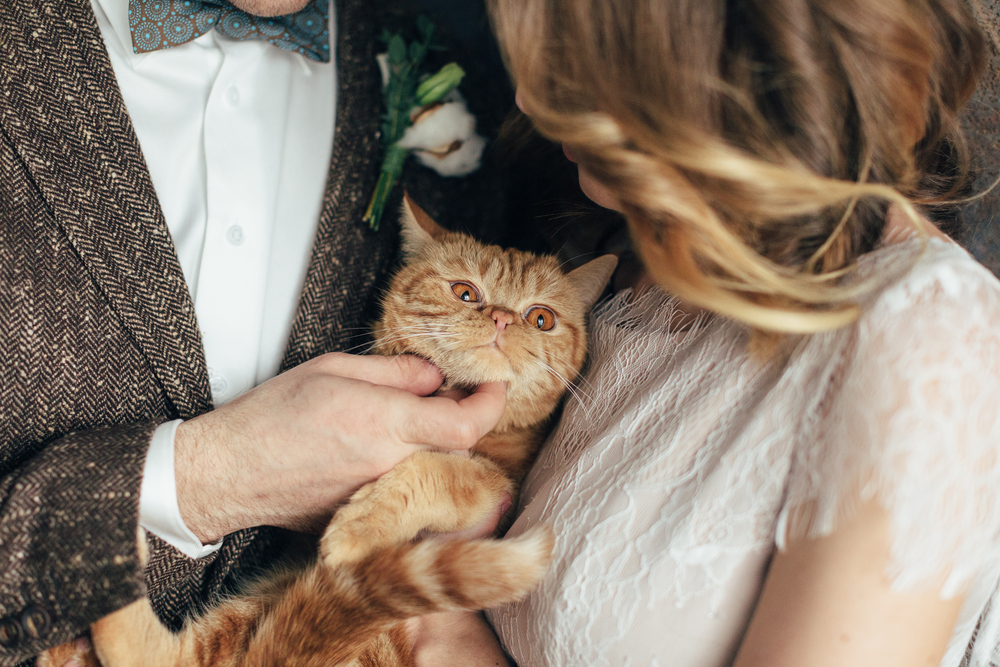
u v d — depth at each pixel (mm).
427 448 571
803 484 467
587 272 660
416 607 529
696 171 469
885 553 439
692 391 526
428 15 747
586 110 498
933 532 433
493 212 747
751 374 507
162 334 594
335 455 545
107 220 581
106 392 583
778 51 466
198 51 655
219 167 648
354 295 659
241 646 558
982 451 439
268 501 560
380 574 529
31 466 527
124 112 592
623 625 501
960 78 518
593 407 578
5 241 559
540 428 654
